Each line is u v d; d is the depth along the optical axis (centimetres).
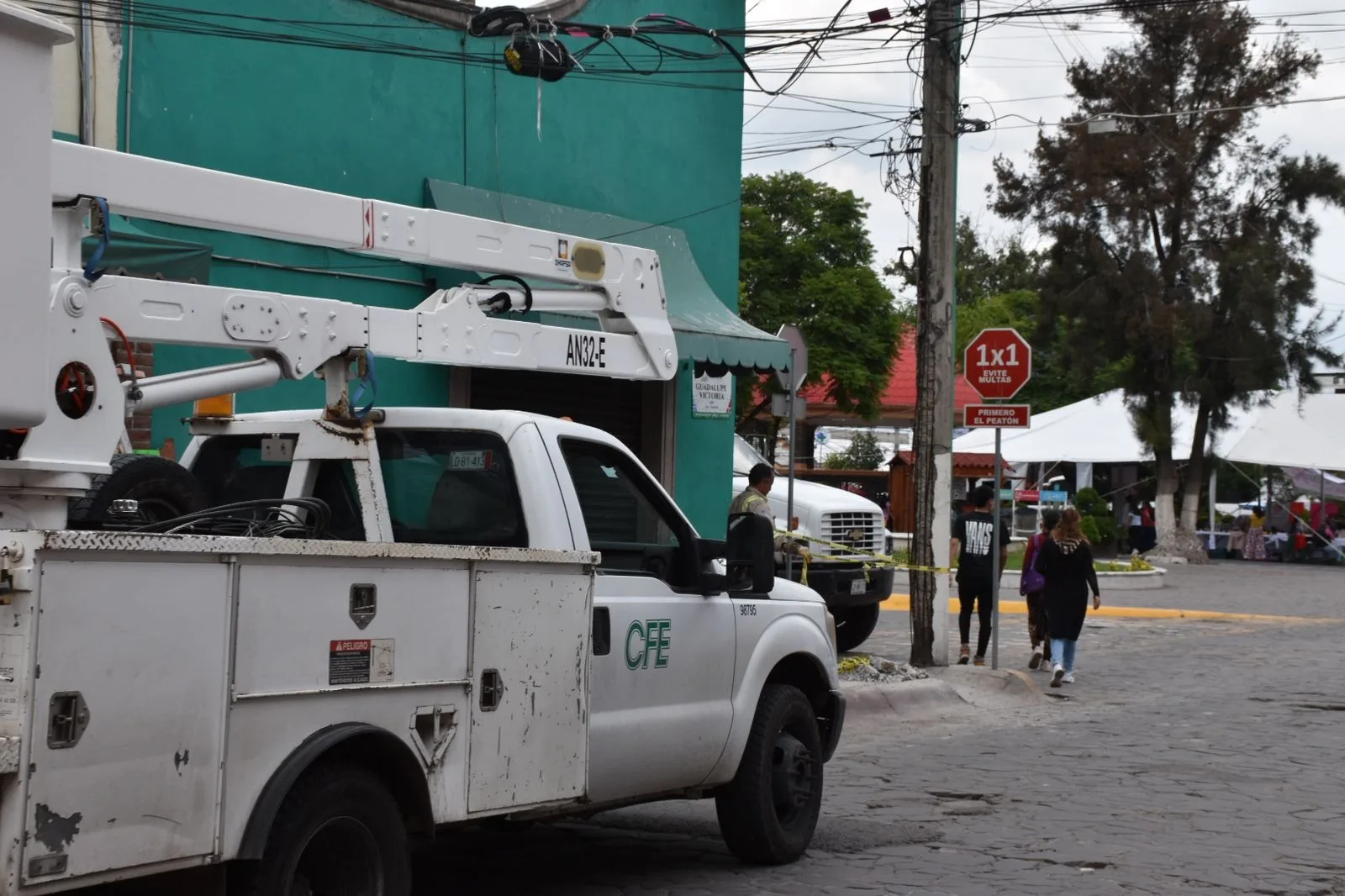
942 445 1791
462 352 749
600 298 833
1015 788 1134
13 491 548
